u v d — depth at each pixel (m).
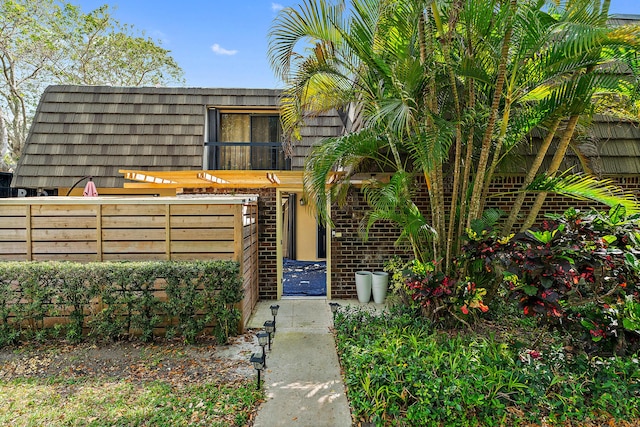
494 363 3.85
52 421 3.49
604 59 4.72
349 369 4.21
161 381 4.29
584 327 4.00
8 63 16.48
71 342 5.37
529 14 4.28
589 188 4.83
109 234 5.90
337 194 7.35
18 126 17.86
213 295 5.41
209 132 10.35
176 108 9.96
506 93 4.93
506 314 5.76
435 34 4.98
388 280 7.88
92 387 4.14
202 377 4.42
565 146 5.46
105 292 5.29
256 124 10.77
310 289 9.45
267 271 8.30
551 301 3.79
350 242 8.19
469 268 5.38
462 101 5.34
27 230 5.83
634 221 4.13
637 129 7.71
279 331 6.11
